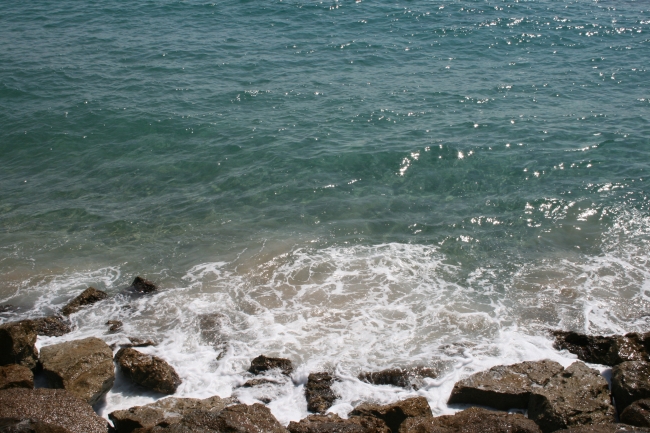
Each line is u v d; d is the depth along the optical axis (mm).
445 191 19688
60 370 11641
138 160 21859
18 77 28062
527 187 19641
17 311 14234
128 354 12289
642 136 22688
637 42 33844
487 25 36562
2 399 10602
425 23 36969
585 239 16984
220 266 16031
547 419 10656
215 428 9922
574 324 13664
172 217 18453
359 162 21250
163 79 28484
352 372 12227
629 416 10531
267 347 13016
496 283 15219
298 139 22859
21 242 17094
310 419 10578
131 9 39031
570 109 25422
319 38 34438
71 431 10125
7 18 36969
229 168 21156
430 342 13133
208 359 12703
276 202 19172
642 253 16219
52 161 21906
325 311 14172
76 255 16578
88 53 31516
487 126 23797
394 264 16000
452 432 10156
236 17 37812
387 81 28594
